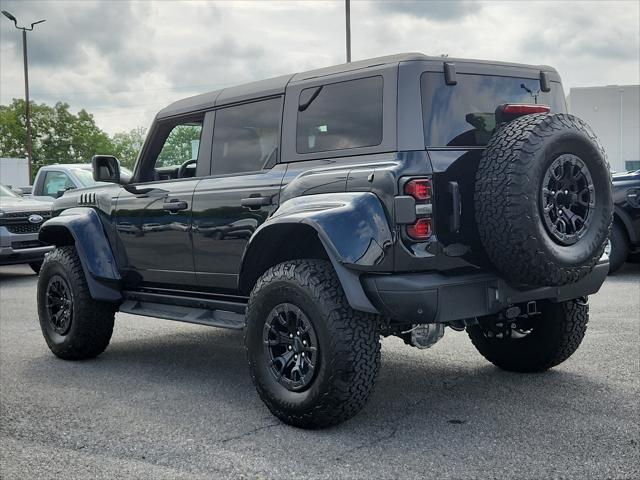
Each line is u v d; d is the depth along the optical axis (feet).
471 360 18.37
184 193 16.85
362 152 13.47
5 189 43.60
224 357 20.03
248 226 15.26
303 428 13.43
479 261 13.02
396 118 13.00
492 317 14.67
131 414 14.67
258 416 14.34
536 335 16.35
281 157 15.07
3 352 21.36
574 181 12.87
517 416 13.65
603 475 10.73
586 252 12.85
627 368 16.88
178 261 17.24
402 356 18.98
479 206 12.63
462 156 12.97
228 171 16.35
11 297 33.91
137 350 21.29
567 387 15.49
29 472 11.62
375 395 15.38
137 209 18.25
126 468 11.68
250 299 14.11
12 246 38.14
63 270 19.67
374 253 12.32
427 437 12.65
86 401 15.76
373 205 12.51
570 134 12.50
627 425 12.92
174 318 17.35
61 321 20.04
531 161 12.18
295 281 13.21
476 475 10.88
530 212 12.17
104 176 18.10
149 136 18.53
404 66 13.16
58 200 21.58
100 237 19.30
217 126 16.76
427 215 12.43
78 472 11.56
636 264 37.40
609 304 25.63
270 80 15.92
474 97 13.78
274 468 11.47
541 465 11.18
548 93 15.20
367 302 12.68
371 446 12.31
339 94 14.15
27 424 14.16
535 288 13.70
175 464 11.79
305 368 13.29
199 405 15.21
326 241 12.62
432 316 12.42
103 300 19.17
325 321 12.76
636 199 31.58
